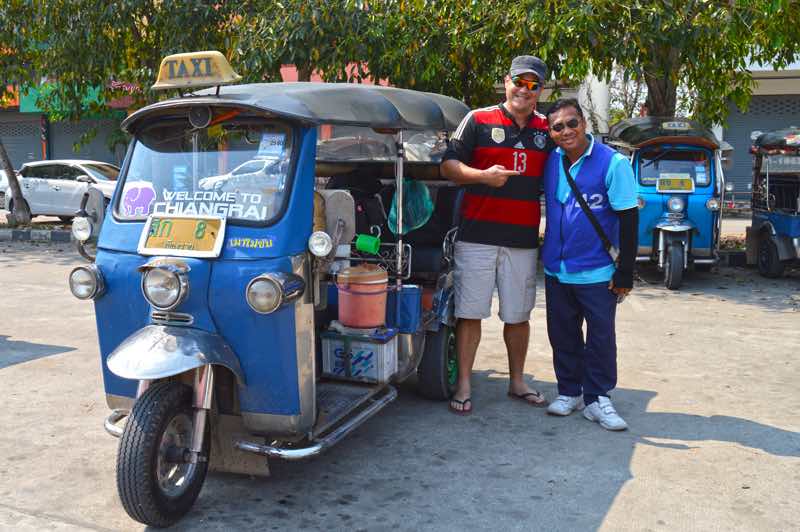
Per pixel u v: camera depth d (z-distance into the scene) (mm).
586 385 4965
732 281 10617
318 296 3795
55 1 12805
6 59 14727
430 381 5230
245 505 3760
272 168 3689
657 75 10812
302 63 11227
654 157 10336
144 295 3439
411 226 5227
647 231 10250
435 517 3633
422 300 4969
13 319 7809
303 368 3625
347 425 3912
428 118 4867
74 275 3717
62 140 24844
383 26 10961
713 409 5191
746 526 3541
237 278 3502
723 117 13320
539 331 7484
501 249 4965
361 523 3578
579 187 4730
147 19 13008
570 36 9547
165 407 3375
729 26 9445
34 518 3604
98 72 13695
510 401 5383
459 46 10820
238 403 3674
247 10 11820
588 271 4773
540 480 4051
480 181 4574
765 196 10984
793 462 4289
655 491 3916
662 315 8258
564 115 4613
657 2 9625
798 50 11195
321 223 3865
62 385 5637
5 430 4738
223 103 3602
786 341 7062
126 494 3273
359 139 4988
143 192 3850
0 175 18016
